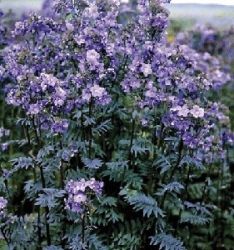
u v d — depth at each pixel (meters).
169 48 1.16
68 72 1.11
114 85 1.17
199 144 1.06
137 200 1.06
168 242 1.08
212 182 1.37
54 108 1.01
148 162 1.17
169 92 1.12
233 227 1.36
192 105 1.02
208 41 1.87
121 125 1.21
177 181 1.14
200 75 1.11
